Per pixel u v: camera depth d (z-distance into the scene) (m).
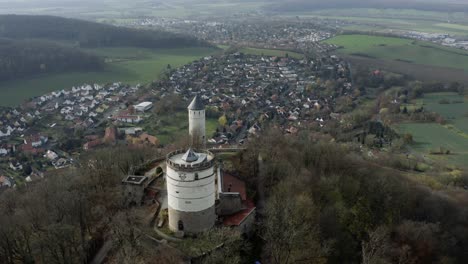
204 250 100.88
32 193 138.38
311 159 167.38
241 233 115.50
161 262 96.56
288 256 105.81
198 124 170.75
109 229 115.81
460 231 142.50
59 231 101.50
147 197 128.12
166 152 175.00
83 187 134.25
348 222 137.75
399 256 125.12
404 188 156.38
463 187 191.75
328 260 118.25
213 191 110.31
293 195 131.50
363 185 155.25
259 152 160.25
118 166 154.38
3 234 104.75
